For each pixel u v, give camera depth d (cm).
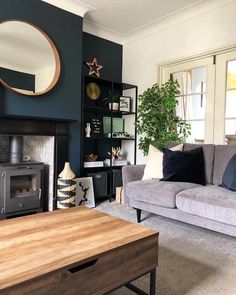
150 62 406
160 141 356
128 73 442
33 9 305
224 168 264
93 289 111
